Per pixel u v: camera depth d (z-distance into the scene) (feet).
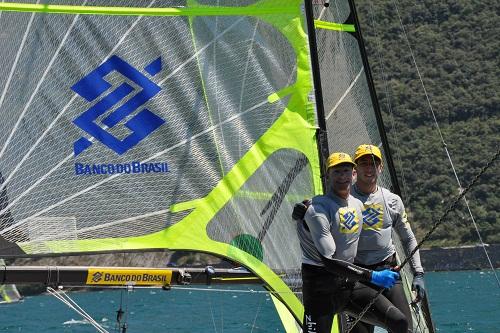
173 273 41.29
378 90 352.69
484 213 298.56
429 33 380.37
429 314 46.06
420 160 311.68
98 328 42.32
